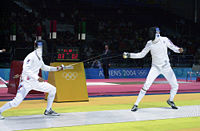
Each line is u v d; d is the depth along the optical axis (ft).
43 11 82.58
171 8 97.25
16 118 21.03
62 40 77.00
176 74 68.74
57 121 20.20
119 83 50.67
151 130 18.15
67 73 29.53
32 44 69.62
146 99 32.14
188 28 96.17
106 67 61.46
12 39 60.90
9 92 34.01
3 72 54.75
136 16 94.12
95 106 26.78
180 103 29.55
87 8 88.89
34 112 23.47
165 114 23.41
